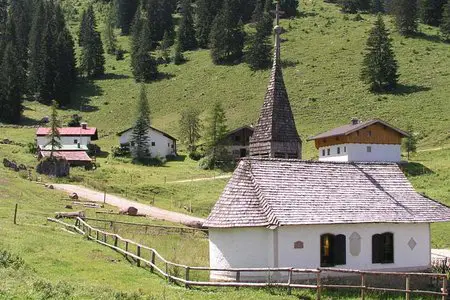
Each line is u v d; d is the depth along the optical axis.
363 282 29.42
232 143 118.50
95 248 38.44
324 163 38.09
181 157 127.81
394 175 40.03
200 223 58.91
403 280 36.06
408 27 194.12
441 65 164.25
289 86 162.50
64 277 29.45
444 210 38.34
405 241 36.91
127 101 179.50
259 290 29.94
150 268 34.28
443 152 103.81
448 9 187.00
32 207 58.16
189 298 27.28
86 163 106.12
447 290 31.59
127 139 127.31
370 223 35.50
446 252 49.03
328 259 34.53
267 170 35.34
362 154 97.31
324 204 35.12
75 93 190.25
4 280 24.47
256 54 184.62
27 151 116.50
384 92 150.50
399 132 98.75
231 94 169.00
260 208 33.62
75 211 58.59
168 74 196.38
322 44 192.25
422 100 142.00
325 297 29.95
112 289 26.56
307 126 135.88
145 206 71.31
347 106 145.38
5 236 38.31
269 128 34.16
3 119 159.38
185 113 139.75
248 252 33.28
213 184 90.50
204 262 37.34
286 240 33.09
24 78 188.12
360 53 179.88
